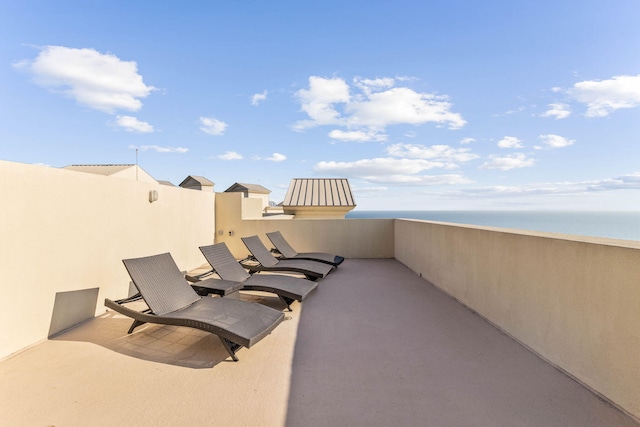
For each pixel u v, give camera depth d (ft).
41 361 10.12
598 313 8.20
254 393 8.39
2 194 10.12
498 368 9.76
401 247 28.78
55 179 12.30
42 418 7.27
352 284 21.07
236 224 32.14
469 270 15.83
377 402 7.98
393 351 11.04
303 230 31.81
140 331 12.85
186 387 8.66
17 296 10.68
